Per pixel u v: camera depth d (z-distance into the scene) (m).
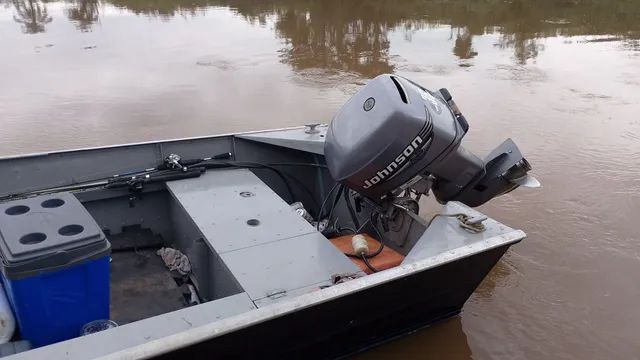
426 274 2.33
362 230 3.22
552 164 5.60
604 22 14.34
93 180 3.11
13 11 15.63
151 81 8.72
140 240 3.10
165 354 1.75
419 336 2.88
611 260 3.88
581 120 7.07
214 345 1.88
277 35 12.53
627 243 4.11
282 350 2.19
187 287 2.78
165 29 13.17
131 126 6.73
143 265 2.91
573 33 13.13
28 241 2.04
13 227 2.10
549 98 8.06
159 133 6.50
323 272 2.33
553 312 3.32
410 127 2.53
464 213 2.64
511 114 7.30
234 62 10.02
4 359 1.73
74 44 11.43
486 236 2.50
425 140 2.58
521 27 13.67
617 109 7.56
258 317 1.88
